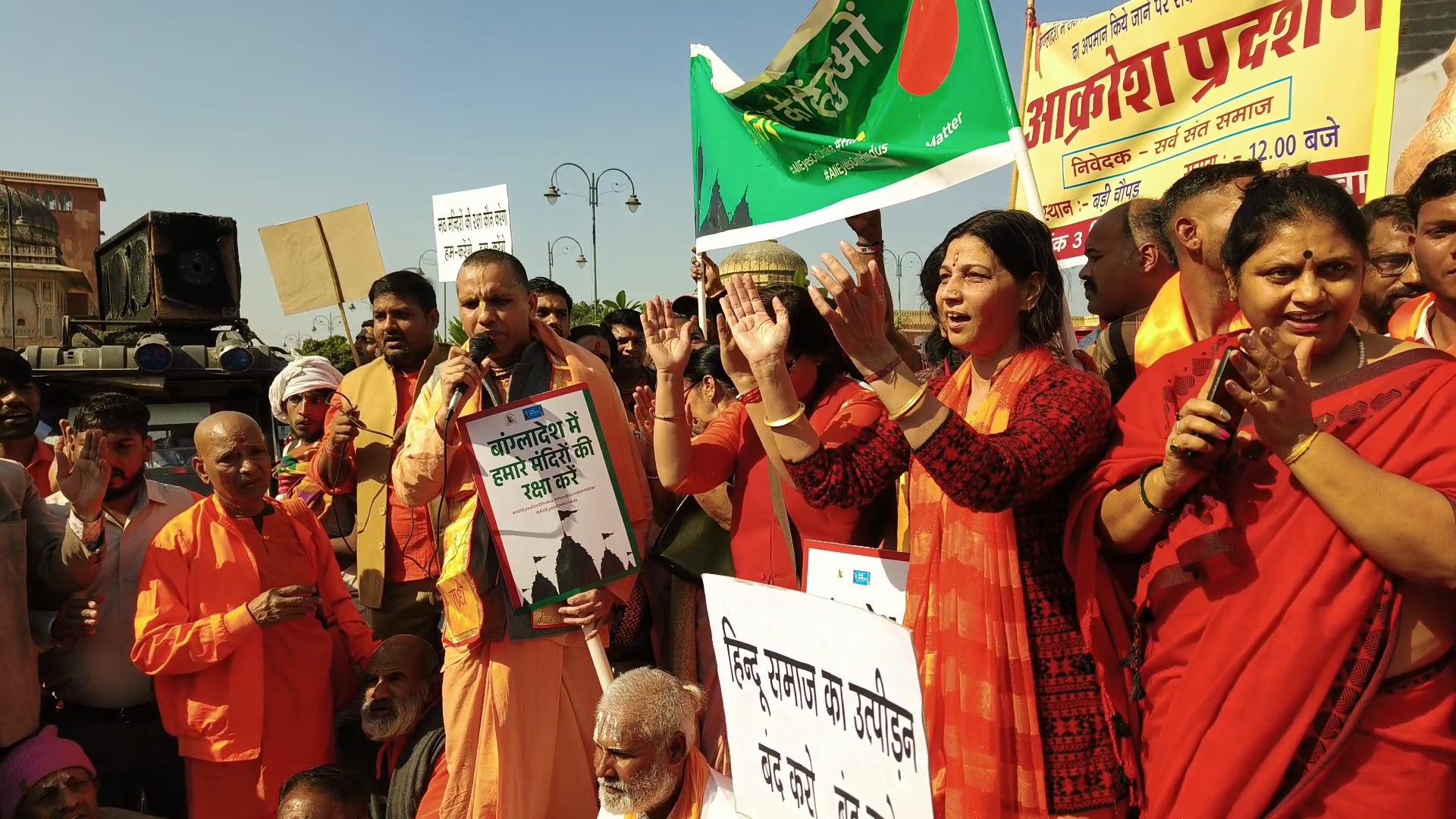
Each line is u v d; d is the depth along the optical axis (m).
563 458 3.43
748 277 2.51
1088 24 4.33
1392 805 1.68
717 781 2.93
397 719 4.00
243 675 3.91
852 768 1.96
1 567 3.61
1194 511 1.85
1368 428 1.72
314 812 3.37
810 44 3.68
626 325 6.44
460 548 3.55
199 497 4.61
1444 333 2.52
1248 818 1.73
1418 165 3.79
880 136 3.50
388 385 4.92
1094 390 2.14
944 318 2.34
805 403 3.38
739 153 4.08
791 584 3.34
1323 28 3.48
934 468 1.98
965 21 3.17
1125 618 2.14
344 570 5.25
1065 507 2.21
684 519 3.82
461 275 3.71
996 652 2.11
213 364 7.79
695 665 3.85
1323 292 1.72
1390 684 1.71
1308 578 1.72
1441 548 1.56
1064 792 2.09
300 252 6.49
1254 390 1.65
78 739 4.09
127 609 4.17
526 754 3.57
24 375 4.62
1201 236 2.55
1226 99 3.76
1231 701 1.77
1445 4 4.24
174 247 8.39
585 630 3.48
